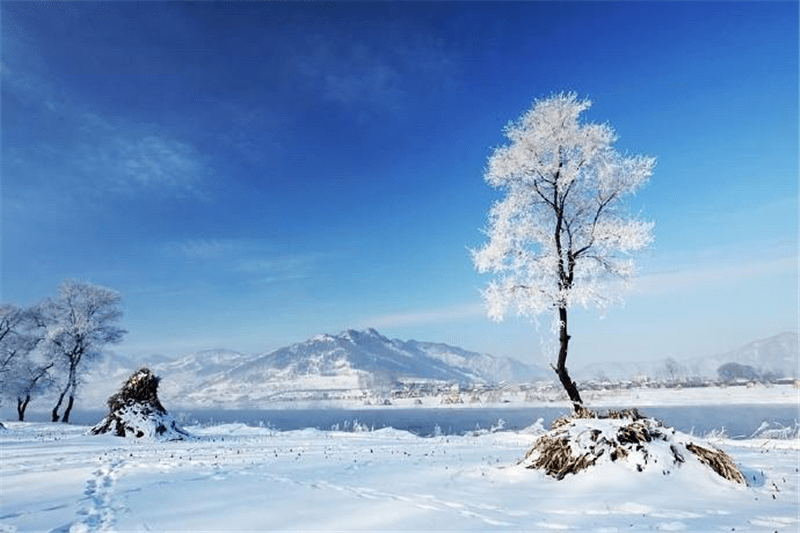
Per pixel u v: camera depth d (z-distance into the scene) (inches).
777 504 366.6
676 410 3275.1
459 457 711.1
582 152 908.6
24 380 1860.2
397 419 3444.9
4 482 490.3
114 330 1977.1
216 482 492.4
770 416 2519.7
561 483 461.4
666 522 315.6
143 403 1146.7
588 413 578.2
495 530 303.6
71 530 315.9
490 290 876.6
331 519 337.4
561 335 837.8
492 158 924.6
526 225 898.1
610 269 858.1
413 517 339.9
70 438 1027.9
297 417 4611.2
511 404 5502.0
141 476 532.1
